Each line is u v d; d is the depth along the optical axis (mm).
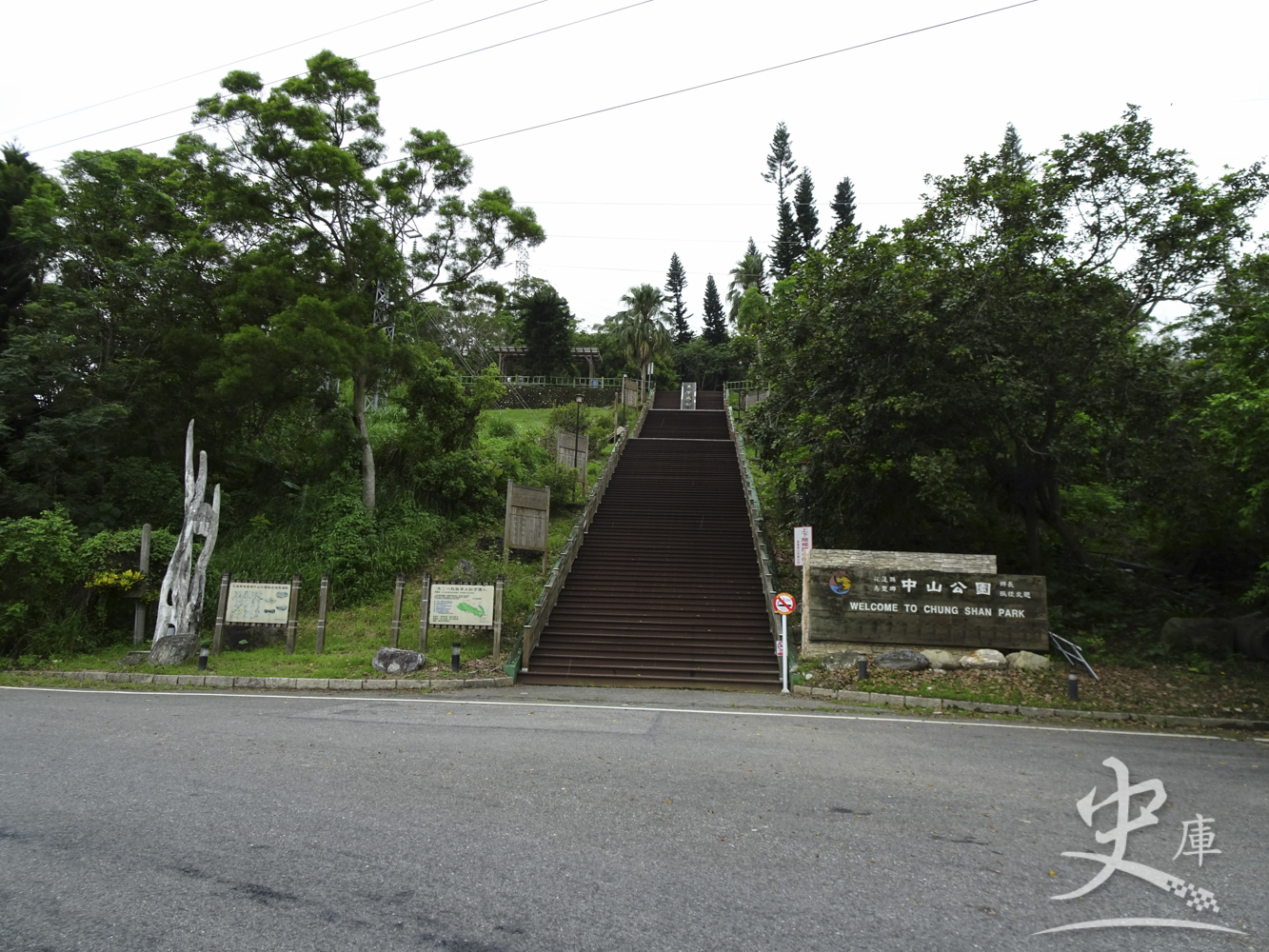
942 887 5242
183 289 21391
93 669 15500
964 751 9484
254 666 15836
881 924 4672
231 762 8125
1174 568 19453
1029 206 15734
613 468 29578
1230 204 15133
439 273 23797
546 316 59906
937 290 15766
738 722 11336
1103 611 17078
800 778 7906
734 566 21344
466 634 18141
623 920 4641
